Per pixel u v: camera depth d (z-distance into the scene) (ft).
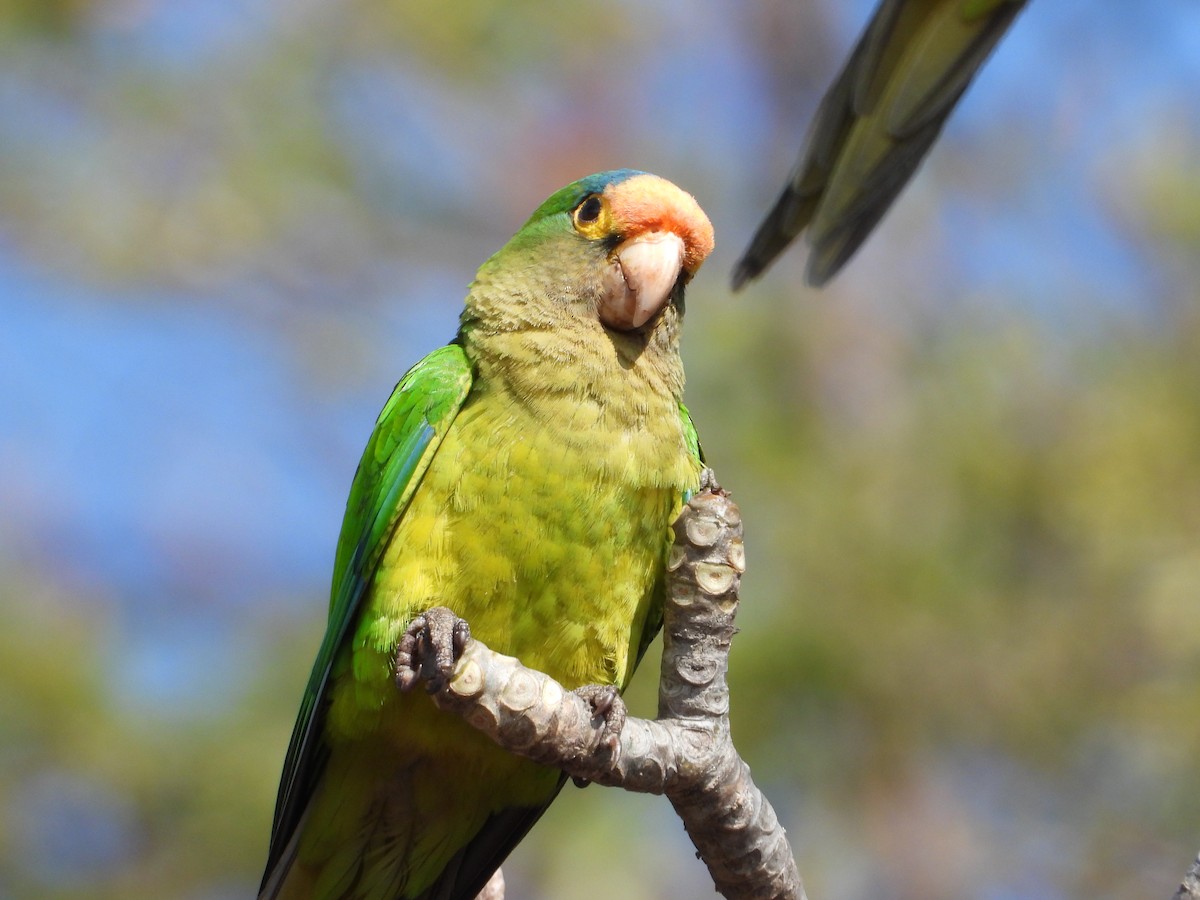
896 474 39.55
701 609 20.83
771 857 20.99
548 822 37.78
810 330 42.75
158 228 44.68
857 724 38.24
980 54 23.13
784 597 37.68
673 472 25.81
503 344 25.94
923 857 38.47
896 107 23.38
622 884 36.78
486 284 27.09
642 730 20.29
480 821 27.48
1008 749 38.99
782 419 40.52
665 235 26.35
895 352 43.14
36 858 39.24
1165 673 38.63
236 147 45.68
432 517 25.00
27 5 43.98
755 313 42.88
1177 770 38.65
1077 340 41.52
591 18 48.37
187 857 39.47
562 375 25.46
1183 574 38.17
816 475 39.32
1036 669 38.40
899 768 38.47
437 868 27.99
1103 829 39.06
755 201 51.01
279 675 40.63
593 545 25.07
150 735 39.60
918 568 38.01
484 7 47.26
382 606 24.94
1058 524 39.14
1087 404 40.16
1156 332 41.60
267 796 39.04
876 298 45.70
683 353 41.16
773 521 38.47
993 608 38.47
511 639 25.20
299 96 46.37
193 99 45.57
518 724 19.81
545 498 24.91
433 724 25.29
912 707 38.09
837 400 42.16
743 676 37.29
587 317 26.03
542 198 48.14
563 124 48.67
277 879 27.27
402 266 48.11
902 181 23.53
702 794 20.58
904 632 38.01
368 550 25.38
